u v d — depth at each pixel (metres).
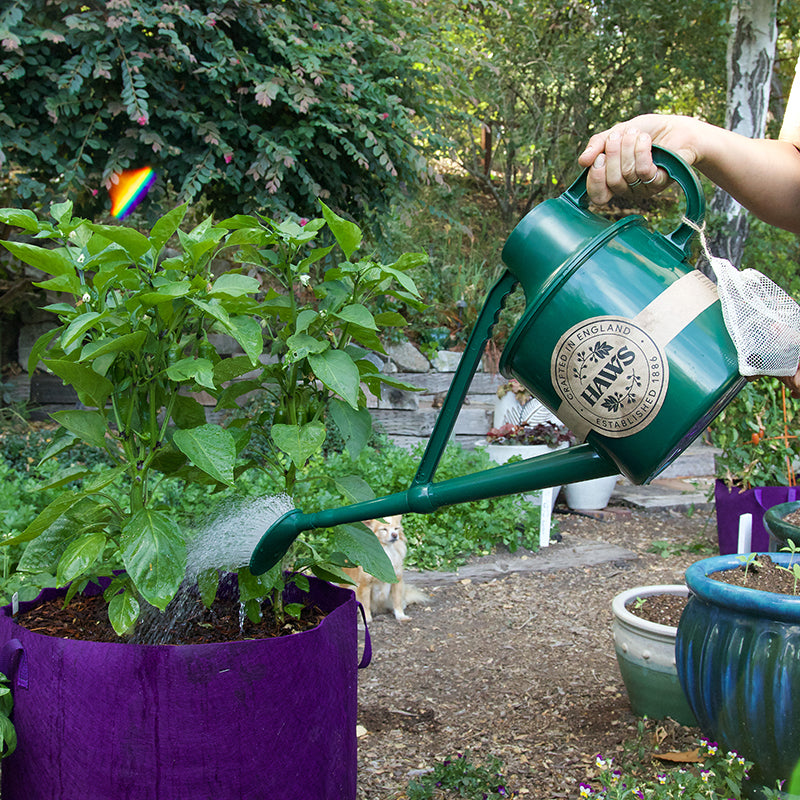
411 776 2.11
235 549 1.44
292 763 1.31
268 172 5.09
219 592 1.73
